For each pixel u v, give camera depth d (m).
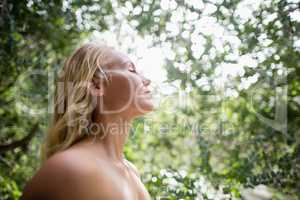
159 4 2.61
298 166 2.29
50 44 2.69
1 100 2.72
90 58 1.20
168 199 2.12
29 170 2.81
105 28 2.66
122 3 2.65
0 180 2.66
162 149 3.08
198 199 2.17
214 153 2.62
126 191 1.10
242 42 2.40
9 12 2.36
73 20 2.60
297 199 2.28
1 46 2.42
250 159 2.37
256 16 2.37
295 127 2.41
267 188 2.43
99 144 1.16
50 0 2.53
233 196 2.25
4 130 2.79
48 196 0.99
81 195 0.99
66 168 1.01
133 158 2.79
